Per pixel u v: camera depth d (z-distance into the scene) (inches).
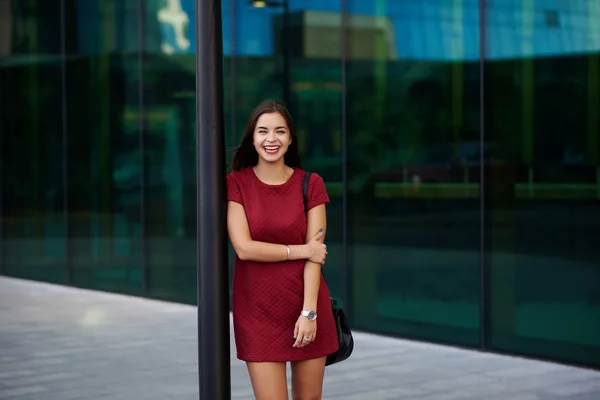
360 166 398.0
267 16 434.3
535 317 341.7
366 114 394.9
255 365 189.0
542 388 297.9
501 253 350.9
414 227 379.2
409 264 382.0
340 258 407.5
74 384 311.4
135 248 519.5
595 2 322.0
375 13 389.7
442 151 369.1
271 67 433.7
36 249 586.6
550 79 335.3
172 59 491.2
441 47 368.2
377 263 393.4
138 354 359.9
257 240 187.9
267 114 188.2
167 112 495.5
